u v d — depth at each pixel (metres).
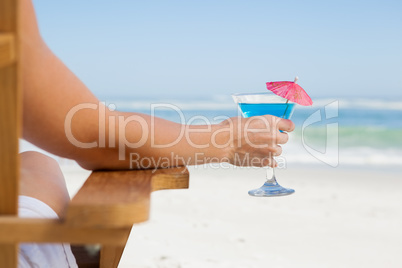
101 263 1.58
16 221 0.86
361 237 4.61
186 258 3.74
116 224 0.84
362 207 5.94
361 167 10.01
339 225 5.03
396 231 4.83
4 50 0.80
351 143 16.05
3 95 0.84
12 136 0.87
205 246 4.12
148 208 0.87
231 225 4.90
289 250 4.14
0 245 0.87
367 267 3.79
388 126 20.30
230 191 6.83
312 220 5.22
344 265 3.82
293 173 8.91
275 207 5.81
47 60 1.02
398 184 7.71
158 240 4.21
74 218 0.84
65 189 1.39
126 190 0.99
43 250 1.15
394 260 3.97
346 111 25.31
